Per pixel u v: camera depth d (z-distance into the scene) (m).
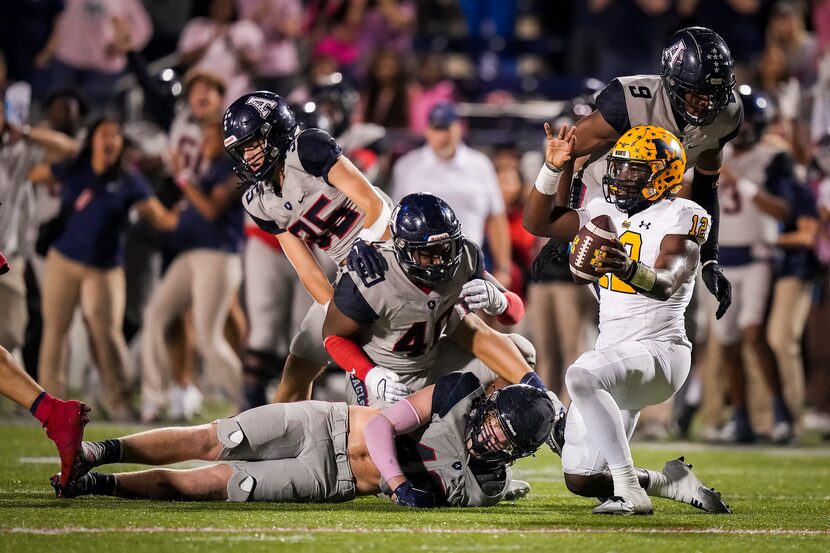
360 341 15.99
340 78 27.89
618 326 14.78
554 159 15.08
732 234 28.23
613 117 15.95
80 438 14.28
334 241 17.23
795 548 12.96
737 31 38.94
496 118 36.22
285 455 15.23
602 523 14.09
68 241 27.39
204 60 36.50
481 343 15.89
